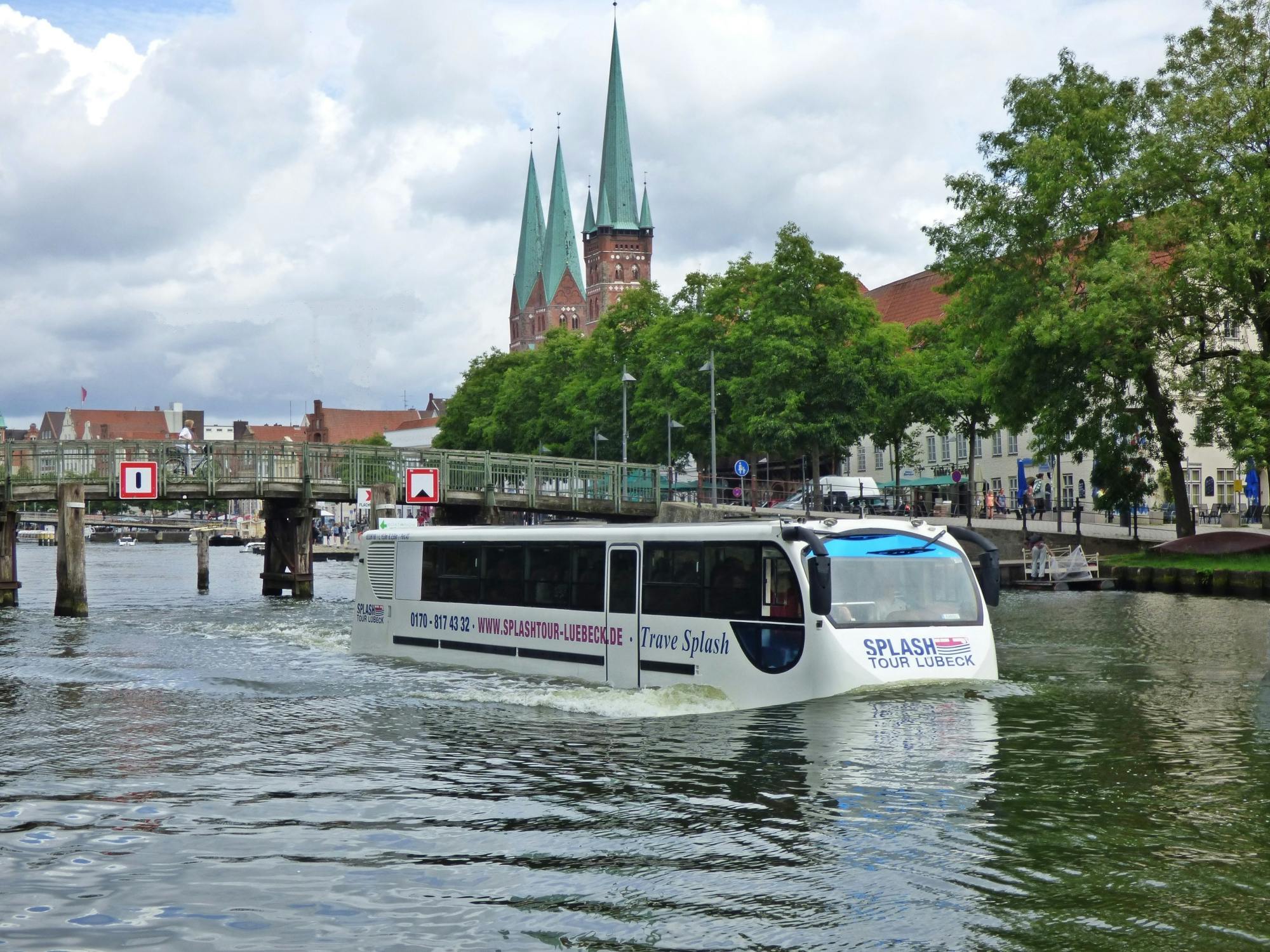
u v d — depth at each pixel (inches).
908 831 381.7
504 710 659.4
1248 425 1631.4
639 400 2945.4
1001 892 321.7
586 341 3563.0
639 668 691.4
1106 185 1856.5
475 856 370.6
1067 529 2247.8
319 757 536.1
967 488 2874.0
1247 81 1760.6
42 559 4753.9
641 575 694.5
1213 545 1756.9
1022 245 1934.1
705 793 438.9
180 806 444.8
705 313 2687.0
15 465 1792.6
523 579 784.3
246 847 386.9
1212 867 341.1
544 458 2237.9
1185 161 1764.3
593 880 342.6
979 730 539.5
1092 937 288.2
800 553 606.9
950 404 2383.1
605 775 475.8
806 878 336.8
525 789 458.6
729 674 636.1
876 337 2373.3
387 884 343.9
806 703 593.0
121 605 1873.8
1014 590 1827.0
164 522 7342.5
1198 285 1722.4
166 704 711.7
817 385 2333.9
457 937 298.7
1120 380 1878.7
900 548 629.6
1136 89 1923.0
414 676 810.2
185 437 3472.0
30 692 778.2
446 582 855.7
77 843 394.6
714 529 649.0
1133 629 1106.7
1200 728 550.0
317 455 2031.3
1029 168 1905.8
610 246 7381.9
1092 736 527.8
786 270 2373.3
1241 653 887.1
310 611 1670.8
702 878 341.1
